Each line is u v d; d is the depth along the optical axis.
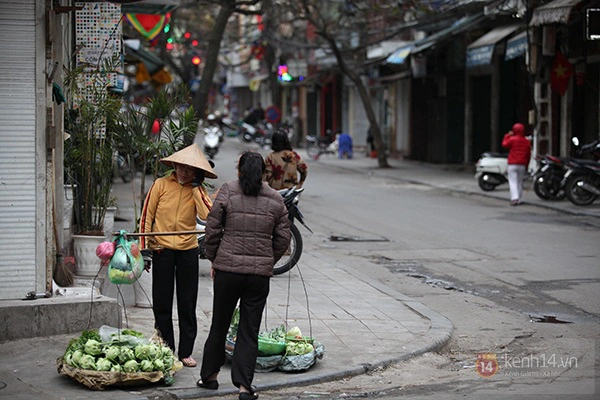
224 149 60.69
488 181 30.44
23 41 10.30
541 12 26.88
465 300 13.86
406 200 28.78
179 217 9.62
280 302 13.14
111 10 14.21
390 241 19.97
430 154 45.28
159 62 33.81
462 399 8.67
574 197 25.22
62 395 8.59
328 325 11.78
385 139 51.91
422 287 14.90
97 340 9.16
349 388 9.26
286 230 8.71
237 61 90.75
